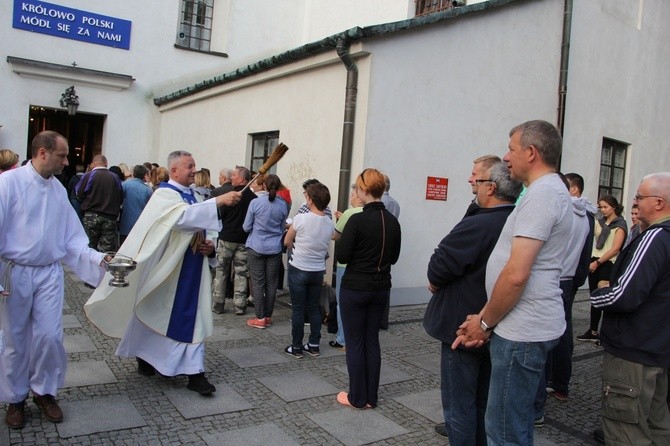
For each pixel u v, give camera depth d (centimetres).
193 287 401
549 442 362
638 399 277
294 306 496
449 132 735
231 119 991
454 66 734
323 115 741
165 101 1251
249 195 642
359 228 387
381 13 1120
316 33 1398
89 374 421
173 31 1324
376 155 670
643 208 292
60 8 1194
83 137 1343
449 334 277
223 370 457
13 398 323
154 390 399
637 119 1069
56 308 339
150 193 821
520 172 246
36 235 326
